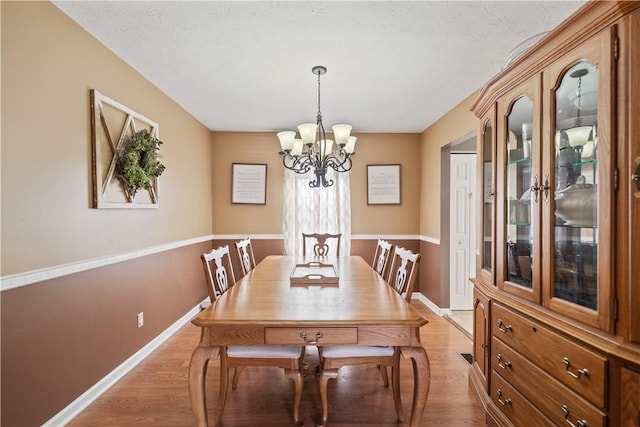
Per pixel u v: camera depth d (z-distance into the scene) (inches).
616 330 42.0
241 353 69.7
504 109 67.7
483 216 82.0
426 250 162.7
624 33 40.7
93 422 71.1
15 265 59.1
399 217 172.7
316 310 63.2
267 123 155.6
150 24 73.7
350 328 58.8
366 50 85.3
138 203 97.8
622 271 41.4
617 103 41.7
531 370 57.8
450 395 82.5
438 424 71.4
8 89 57.8
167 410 75.5
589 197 48.2
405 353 60.5
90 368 78.1
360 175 172.4
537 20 71.9
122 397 80.4
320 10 68.4
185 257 134.7
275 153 170.9
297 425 69.8
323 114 140.3
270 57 89.3
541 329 55.1
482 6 67.1
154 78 103.2
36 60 63.1
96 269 79.9
